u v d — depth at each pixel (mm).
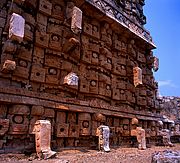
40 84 10328
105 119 12039
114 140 13133
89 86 12508
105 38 13805
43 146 8266
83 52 12422
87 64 12711
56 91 10805
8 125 8227
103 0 13727
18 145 8617
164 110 24000
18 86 9469
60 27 11531
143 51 18484
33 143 8922
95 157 9203
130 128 14109
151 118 16453
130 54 16219
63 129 10172
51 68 10836
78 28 10734
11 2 9883
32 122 8938
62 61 11273
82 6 12523
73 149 10383
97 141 11750
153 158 6070
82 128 10914
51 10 11320
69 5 11750
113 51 14891
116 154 10469
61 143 10250
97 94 12727
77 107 10680
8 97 8266
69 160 8016
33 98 9047
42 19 10867
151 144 16469
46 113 9570
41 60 10531
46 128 8547
